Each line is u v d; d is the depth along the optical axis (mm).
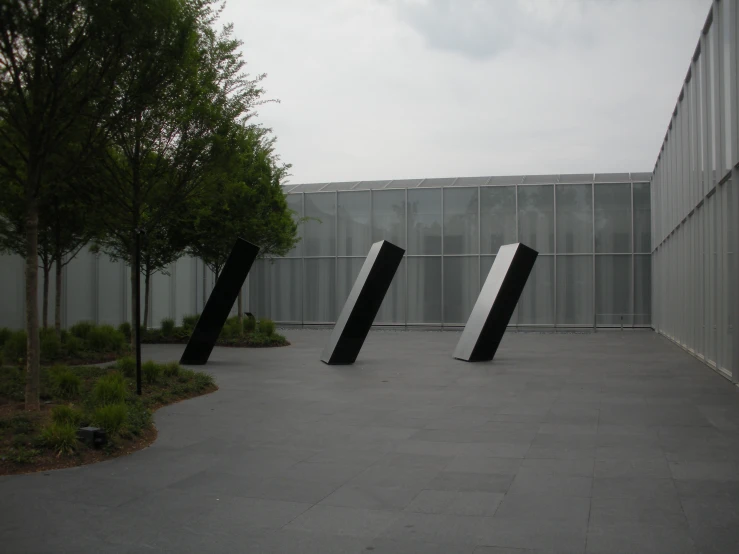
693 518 5273
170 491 6129
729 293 13773
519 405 10930
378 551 4676
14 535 5016
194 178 13555
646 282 31078
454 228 32688
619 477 6504
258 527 5176
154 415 10070
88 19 8766
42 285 23422
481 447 7902
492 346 18125
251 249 17156
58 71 8727
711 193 15664
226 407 10805
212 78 13719
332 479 6520
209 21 13289
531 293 31922
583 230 31562
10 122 8945
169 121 12906
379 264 17312
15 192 14945
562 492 6023
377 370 16016
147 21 9195
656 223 29172
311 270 34312
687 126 19453
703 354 17172
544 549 4672
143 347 22016
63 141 9086
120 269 27625
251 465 7078
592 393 12180
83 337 20422
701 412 10117
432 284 32906
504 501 5777
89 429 7496
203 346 17188
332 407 10805
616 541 4801
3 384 10422
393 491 6109
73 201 14758
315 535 5000
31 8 8172
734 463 7023
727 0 13359
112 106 9930
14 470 6754
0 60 8570
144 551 4703
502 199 32219
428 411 10406
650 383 13414
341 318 18453
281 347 22750
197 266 34281
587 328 31344
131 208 13141
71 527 5188
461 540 4863
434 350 21516
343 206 33938
